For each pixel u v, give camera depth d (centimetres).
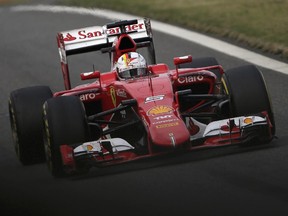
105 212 3150
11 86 6178
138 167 3719
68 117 3728
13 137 4325
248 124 3728
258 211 2953
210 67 4091
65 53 4644
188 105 4194
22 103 4112
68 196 3447
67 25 8138
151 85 3900
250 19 7219
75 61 6731
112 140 3700
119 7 8538
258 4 7812
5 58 7125
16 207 3394
